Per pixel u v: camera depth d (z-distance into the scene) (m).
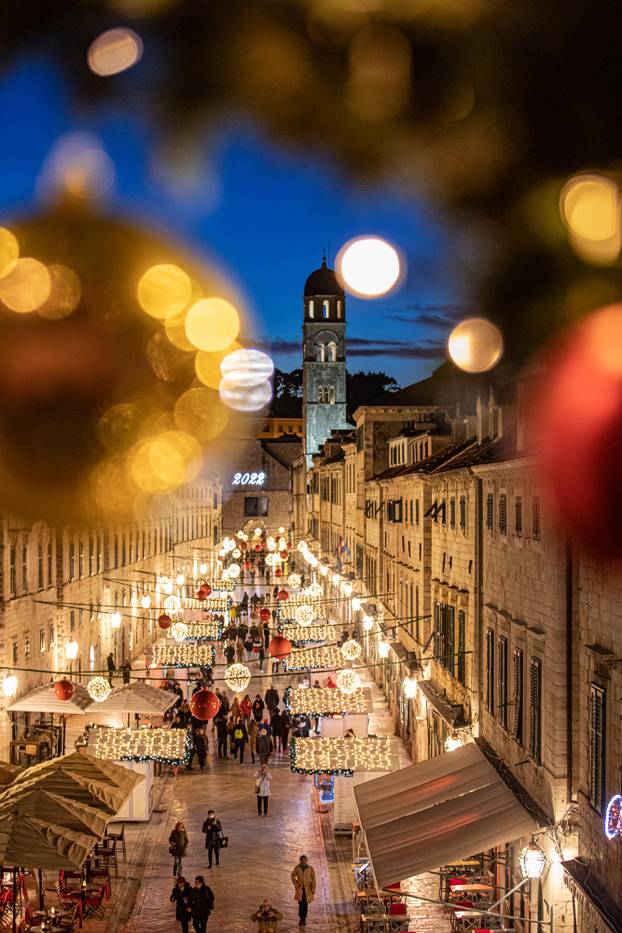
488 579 26.47
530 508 21.58
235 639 65.06
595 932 16.48
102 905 25.88
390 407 64.94
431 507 35.88
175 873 27.97
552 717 19.14
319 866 28.73
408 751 40.69
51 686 34.94
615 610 15.95
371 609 56.22
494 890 23.59
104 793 23.48
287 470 138.75
